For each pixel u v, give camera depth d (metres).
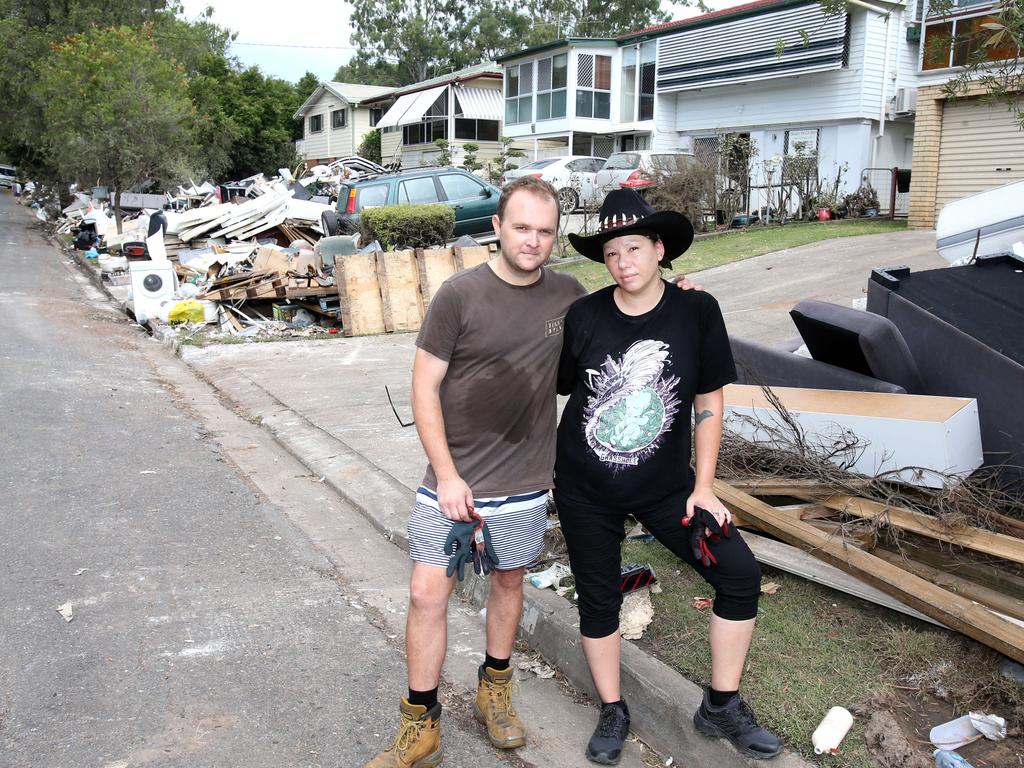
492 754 2.99
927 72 15.57
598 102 28.98
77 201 32.34
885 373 4.30
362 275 11.27
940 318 4.46
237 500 5.48
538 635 3.71
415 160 39.03
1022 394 3.85
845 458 3.95
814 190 19.06
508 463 2.77
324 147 48.03
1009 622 2.96
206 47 42.34
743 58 21.52
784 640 3.31
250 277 12.41
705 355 2.72
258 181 26.47
